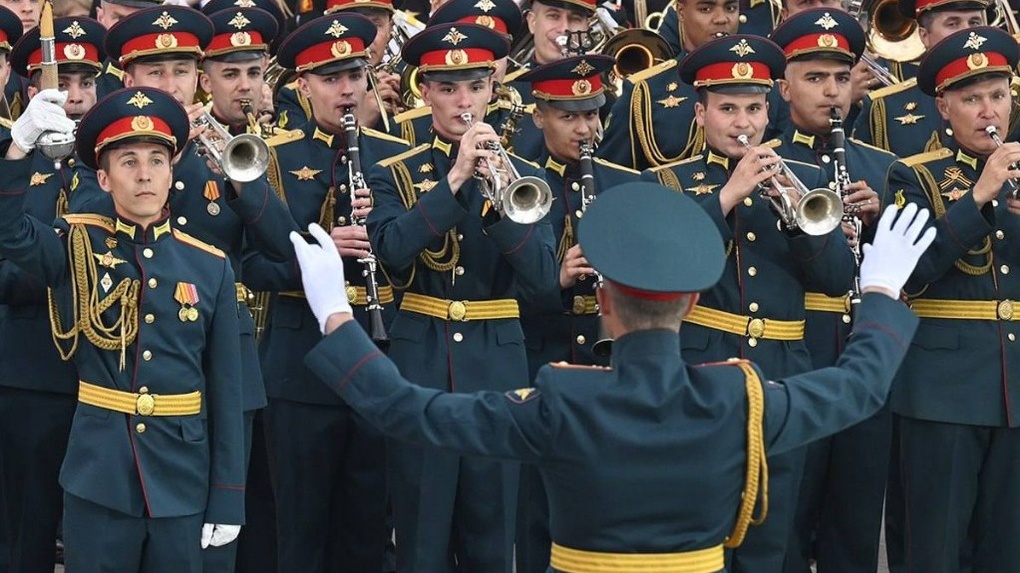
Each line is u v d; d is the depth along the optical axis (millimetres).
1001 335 31875
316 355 20594
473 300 31031
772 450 20594
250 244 32344
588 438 20188
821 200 29781
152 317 27828
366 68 34406
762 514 20719
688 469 20203
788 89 34062
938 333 32062
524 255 30047
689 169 32062
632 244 20375
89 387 27859
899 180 32719
